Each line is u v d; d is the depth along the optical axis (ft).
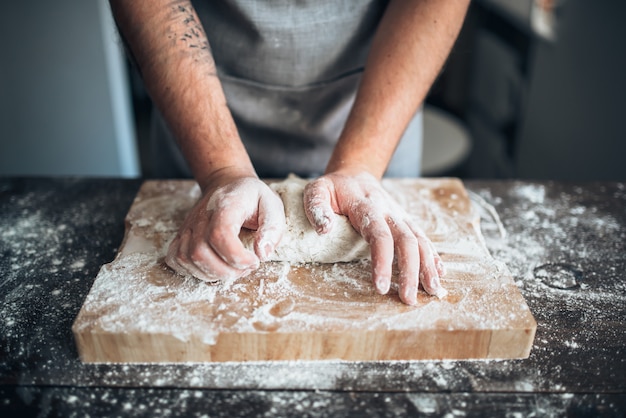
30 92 6.09
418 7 2.72
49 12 5.63
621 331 2.19
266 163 3.47
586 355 2.09
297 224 2.38
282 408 1.87
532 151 6.78
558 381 1.98
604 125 5.10
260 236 2.16
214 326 2.02
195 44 2.60
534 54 6.52
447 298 2.19
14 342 2.12
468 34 8.13
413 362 2.08
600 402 1.91
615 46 4.85
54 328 2.19
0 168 6.56
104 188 3.28
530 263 2.57
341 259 2.41
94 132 6.47
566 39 5.78
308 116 3.27
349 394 1.93
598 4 5.13
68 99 6.20
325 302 2.16
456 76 8.48
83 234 2.81
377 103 2.67
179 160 3.52
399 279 2.18
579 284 2.44
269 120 3.28
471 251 2.49
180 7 2.60
